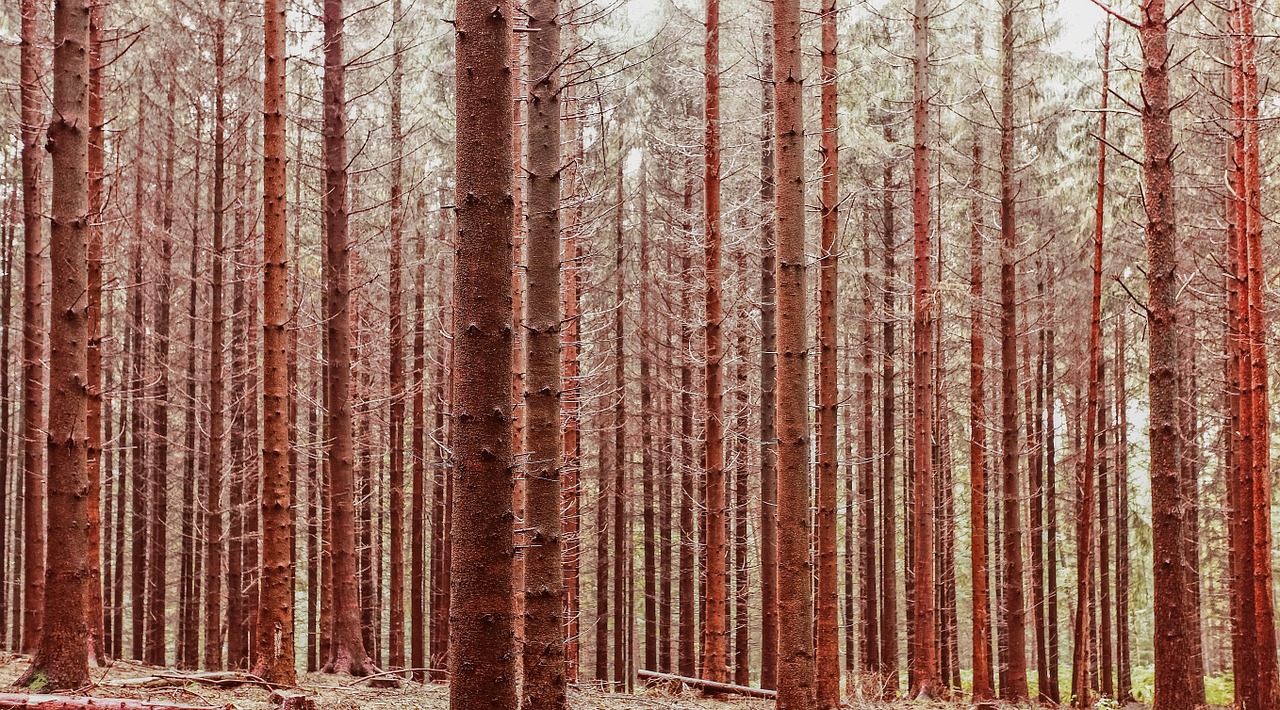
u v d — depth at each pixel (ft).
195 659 70.95
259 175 60.13
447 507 76.23
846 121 61.93
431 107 65.82
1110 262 65.21
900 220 67.10
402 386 67.36
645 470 79.56
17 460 84.38
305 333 67.51
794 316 28.76
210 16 49.42
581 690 41.45
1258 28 47.03
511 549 15.56
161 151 56.29
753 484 71.82
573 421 50.29
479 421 15.52
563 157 45.78
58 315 24.88
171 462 76.28
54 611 24.77
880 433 84.12
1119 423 71.46
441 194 65.82
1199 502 65.82
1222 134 45.14
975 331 51.96
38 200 43.83
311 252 68.85
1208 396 61.41
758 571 85.51
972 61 54.95
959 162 56.70
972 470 50.88
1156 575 28.66
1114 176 58.44
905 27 58.03
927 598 50.57
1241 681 46.75
